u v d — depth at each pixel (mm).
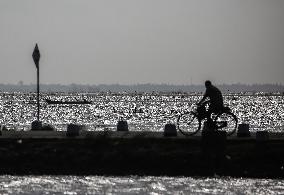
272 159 92312
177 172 91625
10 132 117375
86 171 92562
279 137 105750
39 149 96812
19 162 94438
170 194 77875
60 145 97750
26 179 88375
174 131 106375
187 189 80938
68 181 86562
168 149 95250
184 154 93438
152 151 94375
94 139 98188
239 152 93562
